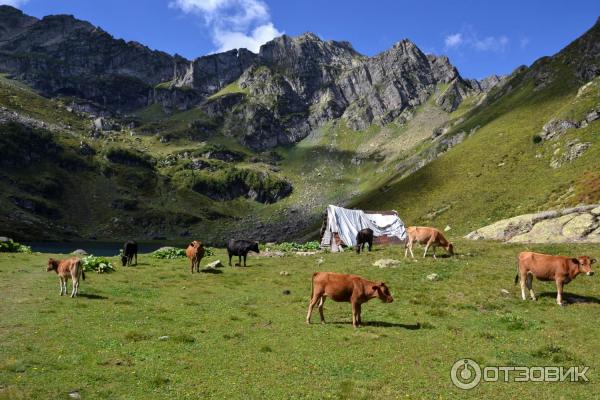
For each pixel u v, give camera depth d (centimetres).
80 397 1089
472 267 2969
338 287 1816
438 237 3356
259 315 1997
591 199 8288
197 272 3259
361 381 1242
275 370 1323
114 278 2895
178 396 1124
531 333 1716
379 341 1611
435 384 1241
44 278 2795
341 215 6119
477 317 1956
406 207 15112
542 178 11750
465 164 16262
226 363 1370
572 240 3784
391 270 3028
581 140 12106
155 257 4262
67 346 1462
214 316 1964
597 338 1642
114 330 1678
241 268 3478
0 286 2459
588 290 2362
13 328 1645
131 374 1252
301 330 1750
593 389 1223
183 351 1469
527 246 3659
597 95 13600
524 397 1170
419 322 1858
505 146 15938
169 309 2075
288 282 2830
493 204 11700
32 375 1208
